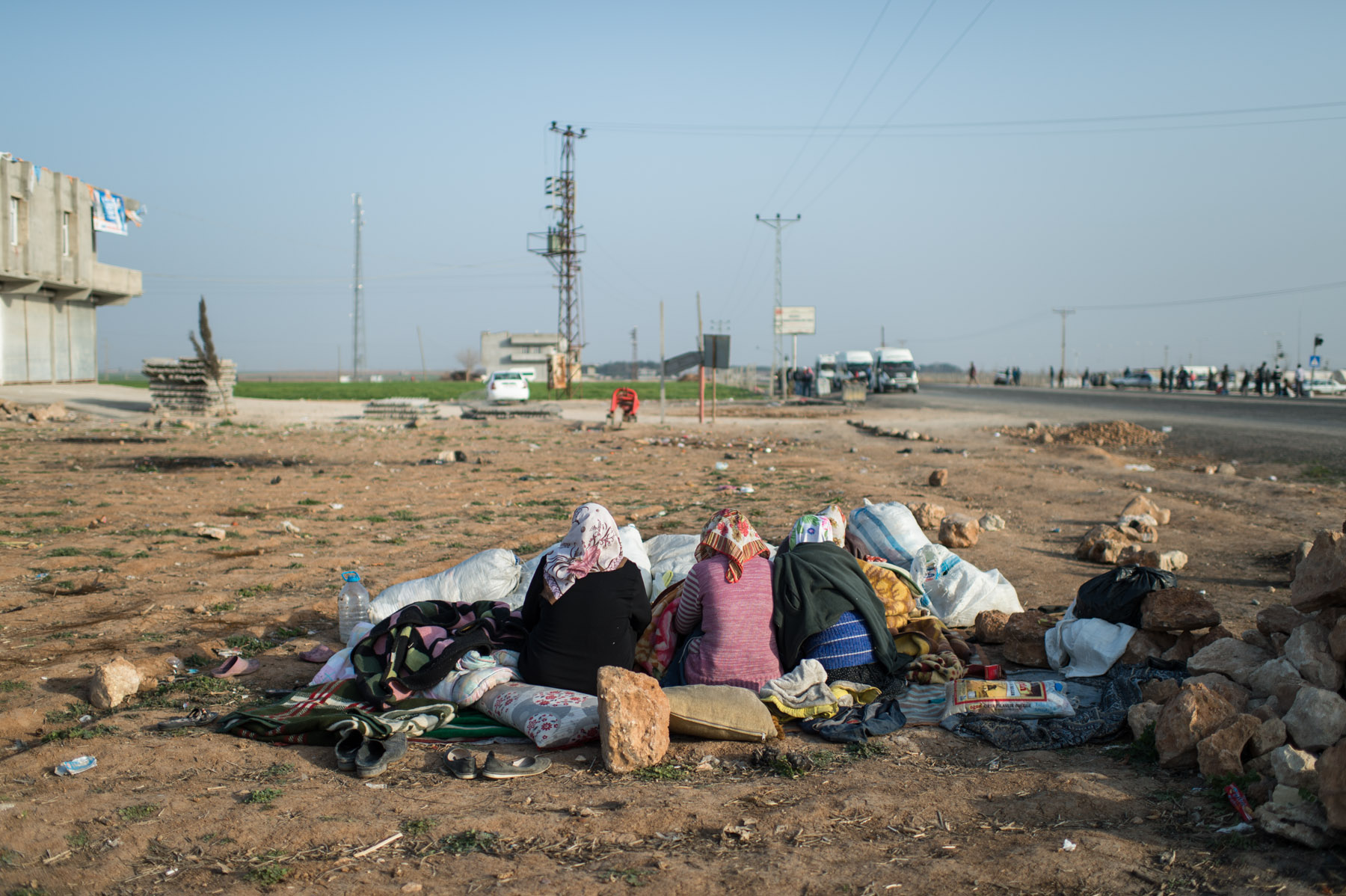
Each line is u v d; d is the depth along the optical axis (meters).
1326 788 3.22
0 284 35.34
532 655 5.11
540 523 11.48
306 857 3.36
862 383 52.25
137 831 3.54
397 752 4.37
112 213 40.31
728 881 3.15
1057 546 9.82
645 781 4.12
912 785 4.00
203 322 30.77
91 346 41.22
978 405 41.94
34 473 15.70
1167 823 3.55
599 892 3.08
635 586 5.20
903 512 7.68
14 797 3.90
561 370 59.59
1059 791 3.84
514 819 3.65
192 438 23.62
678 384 88.00
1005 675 5.44
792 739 4.66
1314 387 54.09
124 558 8.99
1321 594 4.25
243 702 5.16
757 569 5.21
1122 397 46.94
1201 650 4.85
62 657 5.89
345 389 70.31
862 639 5.14
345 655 5.39
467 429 28.23
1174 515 11.58
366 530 10.98
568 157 64.62
